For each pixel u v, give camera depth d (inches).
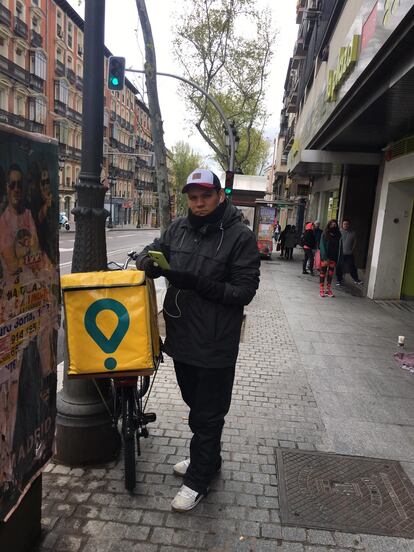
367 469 126.0
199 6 629.0
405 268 395.9
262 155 1508.4
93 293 96.7
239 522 102.4
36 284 83.0
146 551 92.9
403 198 384.5
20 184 74.9
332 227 406.9
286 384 187.8
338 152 453.1
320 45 637.3
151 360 97.8
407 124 324.8
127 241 1242.0
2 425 73.2
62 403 120.4
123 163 2684.5
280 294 418.0
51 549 92.2
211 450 106.7
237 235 101.9
